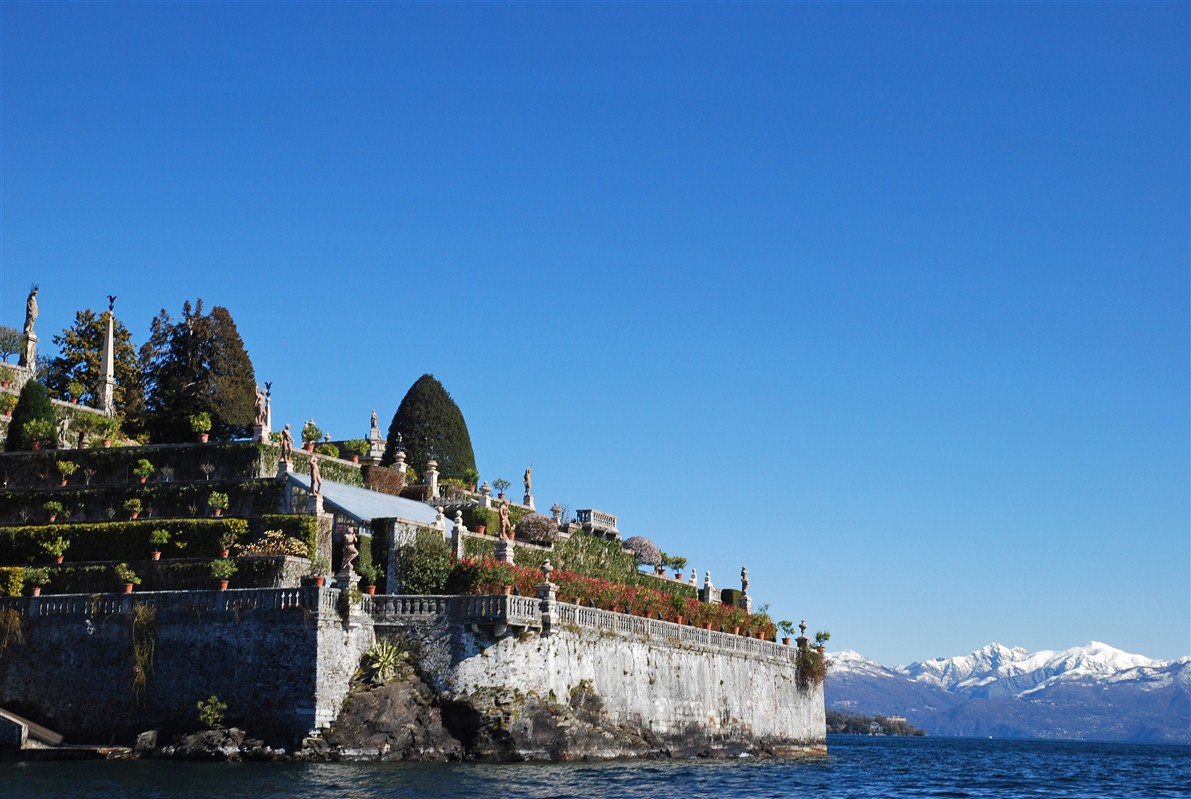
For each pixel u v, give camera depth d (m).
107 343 131.75
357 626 80.69
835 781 91.25
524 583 87.69
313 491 94.00
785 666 116.50
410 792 65.62
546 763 81.31
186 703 80.31
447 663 80.69
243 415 138.88
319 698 77.56
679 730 97.31
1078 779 117.88
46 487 104.06
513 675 81.00
